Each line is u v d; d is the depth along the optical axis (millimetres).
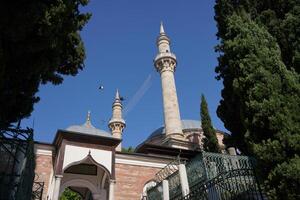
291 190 8750
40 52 9656
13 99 9977
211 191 11523
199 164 14031
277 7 14484
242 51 11797
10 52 8984
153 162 21062
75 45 14070
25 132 10562
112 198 17781
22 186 9883
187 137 40688
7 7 8219
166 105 36375
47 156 18703
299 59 11797
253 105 10297
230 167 13672
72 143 18469
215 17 16656
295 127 9633
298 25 12977
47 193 17359
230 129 16391
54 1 9531
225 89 16219
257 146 9773
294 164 8805
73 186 20891
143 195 19234
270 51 11703
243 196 11023
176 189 14984
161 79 39031
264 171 9781
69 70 14375
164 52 40469
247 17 13289
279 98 10266
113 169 18625
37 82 10547
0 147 10273
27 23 8469
